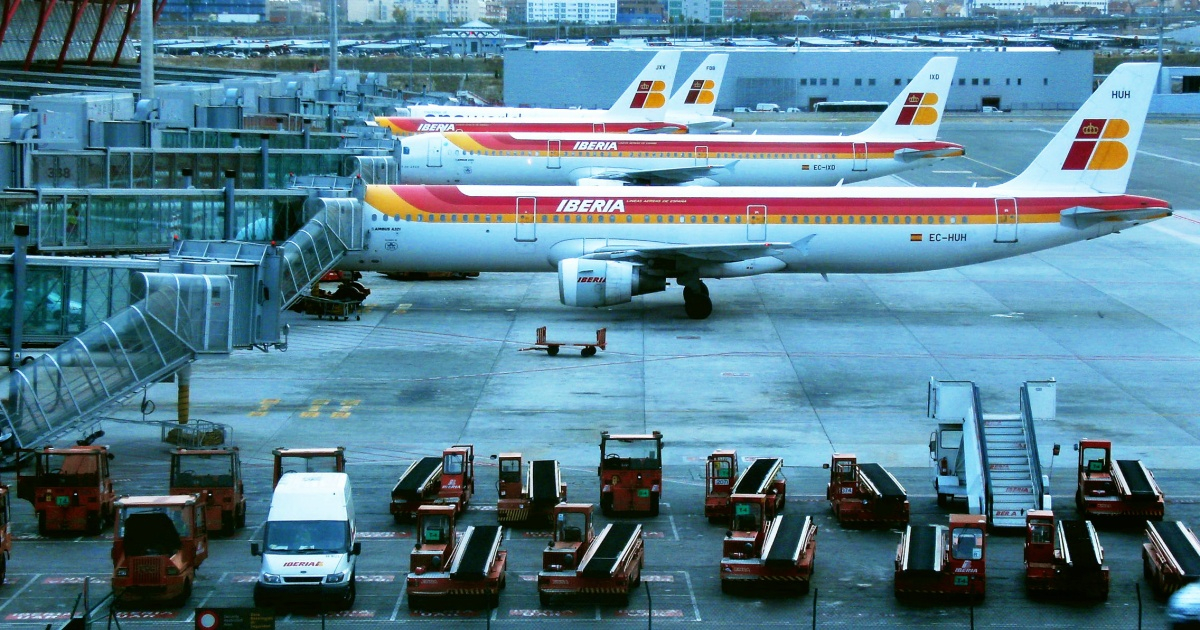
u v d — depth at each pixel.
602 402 59.66
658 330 74.94
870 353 69.62
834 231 78.69
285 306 68.00
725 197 79.12
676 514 45.56
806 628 35.94
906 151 119.38
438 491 46.50
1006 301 84.56
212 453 43.03
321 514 37.88
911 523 44.78
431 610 37.03
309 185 78.94
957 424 46.69
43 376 48.19
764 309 81.44
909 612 37.16
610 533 39.72
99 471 43.06
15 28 159.00
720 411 58.34
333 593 36.44
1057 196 79.69
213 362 66.25
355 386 62.06
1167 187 145.12
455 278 91.88
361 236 77.12
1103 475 45.97
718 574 40.03
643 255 75.62
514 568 40.44
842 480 44.56
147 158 72.75
